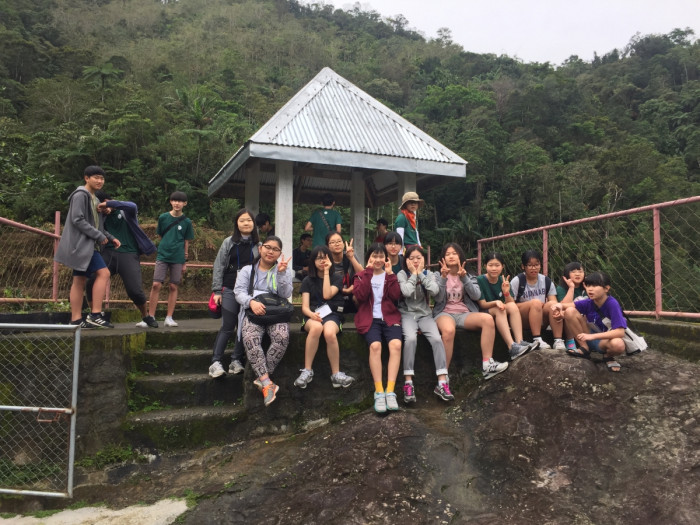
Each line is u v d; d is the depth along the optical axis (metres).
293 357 4.07
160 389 4.00
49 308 6.17
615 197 27.41
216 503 3.08
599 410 3.35
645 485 2.76
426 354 4.32
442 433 3.50
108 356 3.76
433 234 29.48
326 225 6.55
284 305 3.84
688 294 6.63
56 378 3.71
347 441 3.47
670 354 4.12
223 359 4.30
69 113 24.98
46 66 35.91
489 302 4.39
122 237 4.66
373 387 4.19
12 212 12.20
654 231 4.50
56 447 3.62
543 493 2.87
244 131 26.62
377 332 3.98
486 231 28.92
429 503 2.86
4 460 3.60
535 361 3.83
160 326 5.33
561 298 4.62
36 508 3.25
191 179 22.88
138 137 22.39
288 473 3.30
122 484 3.47
